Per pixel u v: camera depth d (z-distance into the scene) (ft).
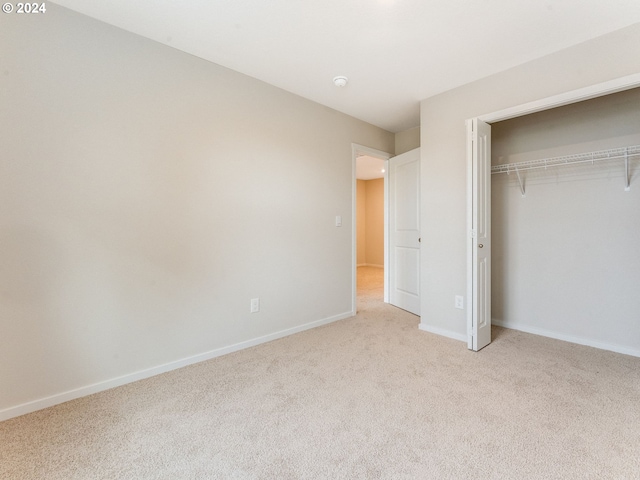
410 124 12.69
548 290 9.70
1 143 5.44
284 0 5.75
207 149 7.95
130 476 4.28
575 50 7.18
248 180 8.78
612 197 8.50
